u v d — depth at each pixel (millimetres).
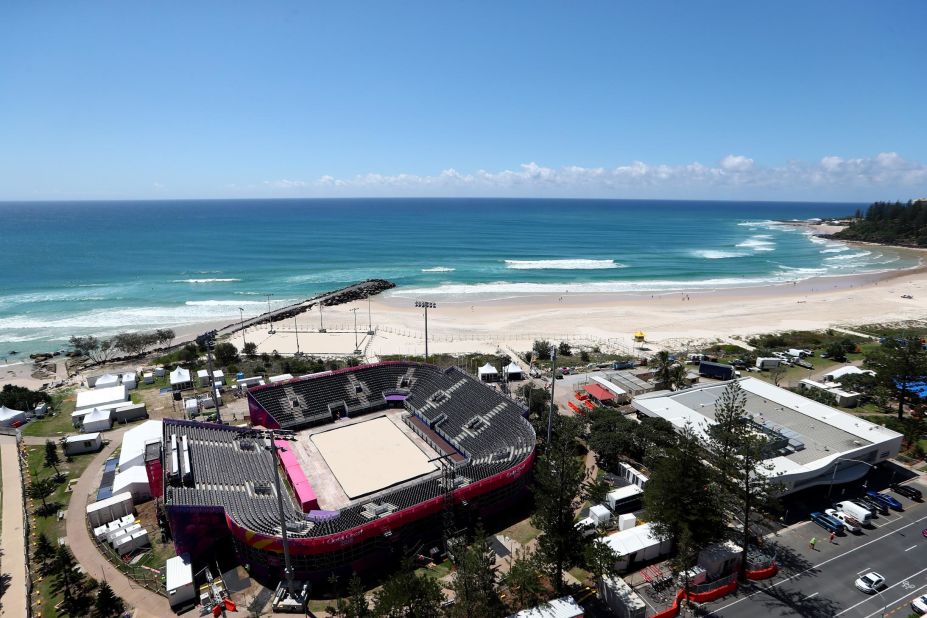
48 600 50812
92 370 120750
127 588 52656
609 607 49906
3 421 88750
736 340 139500
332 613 48281
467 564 44938
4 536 60094
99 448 81625
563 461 48688
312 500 64312
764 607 49688
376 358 122750
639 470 73188
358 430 86562
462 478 64500
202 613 49625
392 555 56938
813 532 60344
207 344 84750
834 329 148375
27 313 168500
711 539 52156
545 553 48750
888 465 74375
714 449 57062
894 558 56094
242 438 77438
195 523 56344
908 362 84000
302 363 116438
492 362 117188
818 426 76312
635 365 116562
